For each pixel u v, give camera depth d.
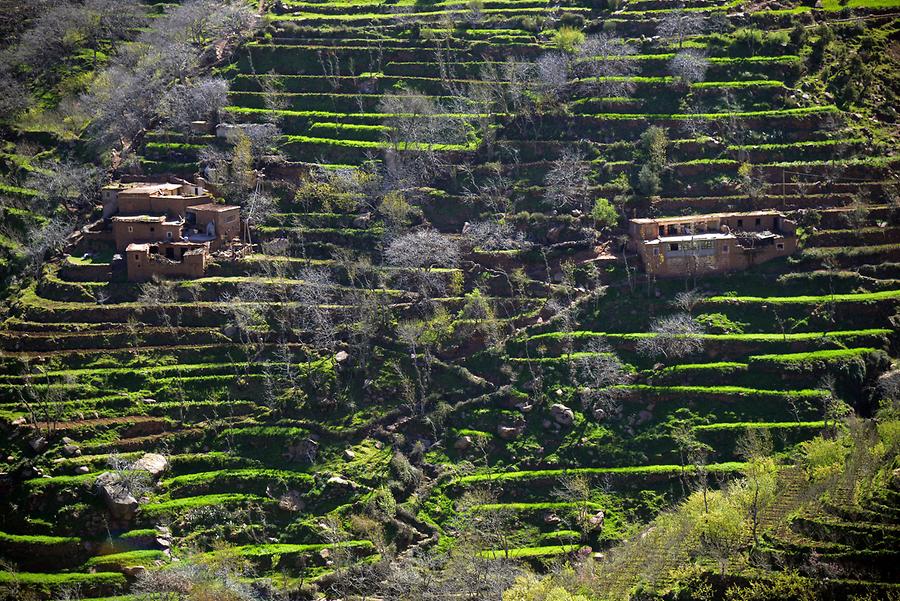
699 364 144.62
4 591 123.56
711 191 168.88
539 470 138.00
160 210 166.75
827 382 140.62
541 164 174.50
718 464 135.12
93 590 124.50
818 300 150.62
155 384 146.12
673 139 176.00
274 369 149.00
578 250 160.62
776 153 173.12
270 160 178.75
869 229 160.50
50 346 150.38
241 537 131.62
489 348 150.25
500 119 181.75
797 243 158.62
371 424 144.38
